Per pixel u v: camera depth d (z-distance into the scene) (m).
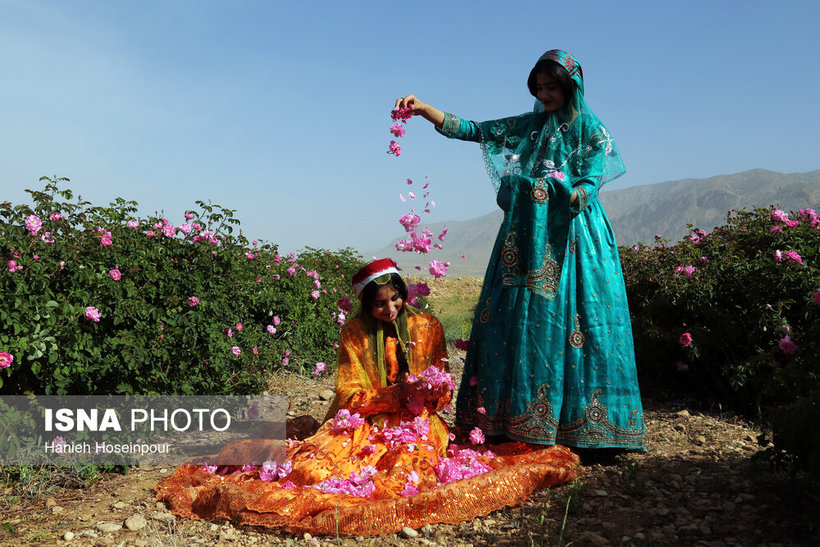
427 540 2.90
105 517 3.23
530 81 4.19
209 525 3.11
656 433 4.67
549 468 3.46
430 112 4.29
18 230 4.10
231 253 6.08
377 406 3.73
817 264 5.32
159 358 4.87
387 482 3.33
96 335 4.39
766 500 3.11
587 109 4.14
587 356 3.92
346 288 9.95
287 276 7.84
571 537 2.88
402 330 3.96
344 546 2.85
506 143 4.37
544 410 3.87
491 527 3.03
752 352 5.24
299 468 3.45
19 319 3.72
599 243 4.03
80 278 4.20
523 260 3.93
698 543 2.71
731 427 4.80
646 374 6.19
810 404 2.84
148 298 5.08
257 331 6.73
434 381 3.63
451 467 3.42
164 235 5.53
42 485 3.62
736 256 5.82
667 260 6.30
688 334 5.31
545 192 3.79
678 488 3.43
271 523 3.01
